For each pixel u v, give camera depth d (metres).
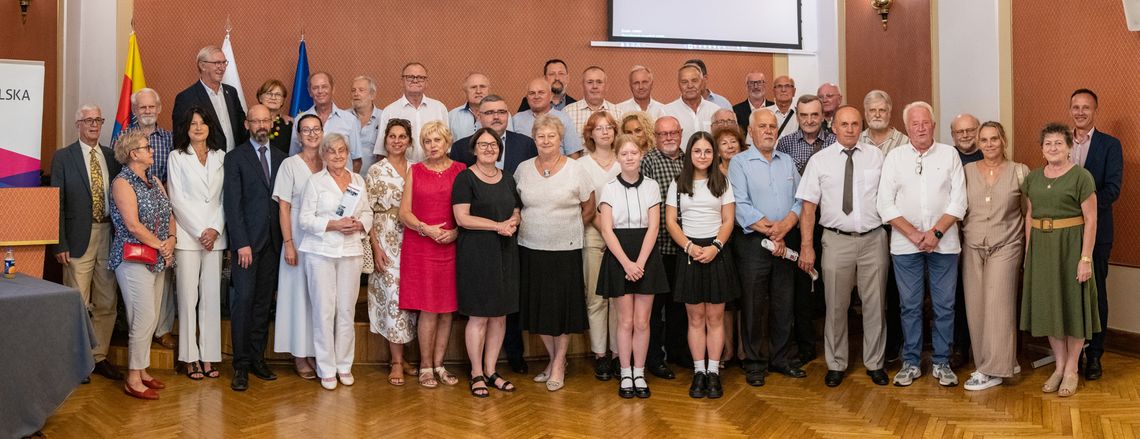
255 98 6.38
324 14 6.50
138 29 6.14
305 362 4.52
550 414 3.85
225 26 6.32
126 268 4.07
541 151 4.18
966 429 3.57
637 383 4.17
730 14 7.11
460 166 4.36
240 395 4.16
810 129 4.84
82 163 4.33
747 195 4.36
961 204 4.20
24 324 3.18
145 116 4.50
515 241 4.20
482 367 4.63
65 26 5.72
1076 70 4.92
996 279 4.17
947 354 4.33
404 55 6.63
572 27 6.88
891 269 4.72
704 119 5.51
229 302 5.11
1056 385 4.11
